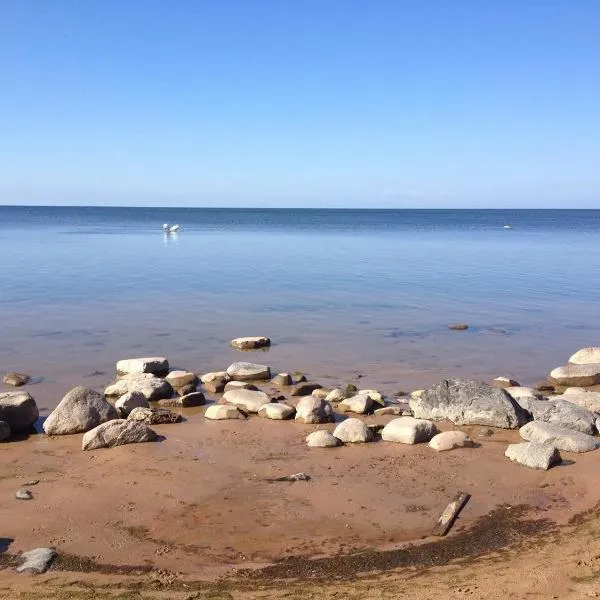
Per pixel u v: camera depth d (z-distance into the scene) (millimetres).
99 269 37938
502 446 10938
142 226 107812
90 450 10750
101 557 7301
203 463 10125
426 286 32125
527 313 24969
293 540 7730
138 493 8984
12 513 8336
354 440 11109
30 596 6387
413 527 8055
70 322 21859
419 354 18359
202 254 50312
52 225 108188
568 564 6855
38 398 13906
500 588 6363
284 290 30016
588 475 9547
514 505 8648
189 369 16562
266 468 9938
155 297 27422
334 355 18094
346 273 37500
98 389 14625
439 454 10539
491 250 57812
